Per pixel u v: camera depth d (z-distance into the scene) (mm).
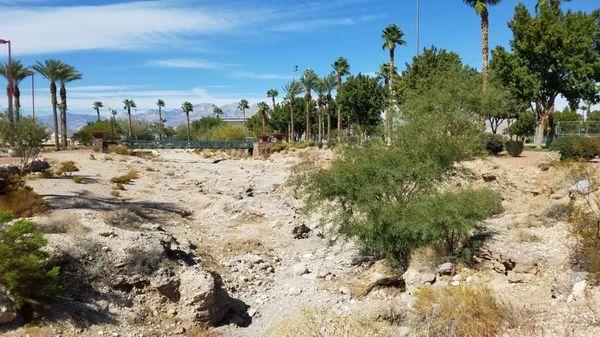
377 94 59531
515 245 14508
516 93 38656
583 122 36562
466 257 14008
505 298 10547
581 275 10625
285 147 69188
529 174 24719
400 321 10453
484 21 37188
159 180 36500
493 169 25750
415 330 9469
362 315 10930
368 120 59875
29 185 27406
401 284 14086
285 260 18500
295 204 31016
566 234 14984
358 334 10000
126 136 116750
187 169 48312
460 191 15594
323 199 18719
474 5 37938
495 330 8609
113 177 35062
